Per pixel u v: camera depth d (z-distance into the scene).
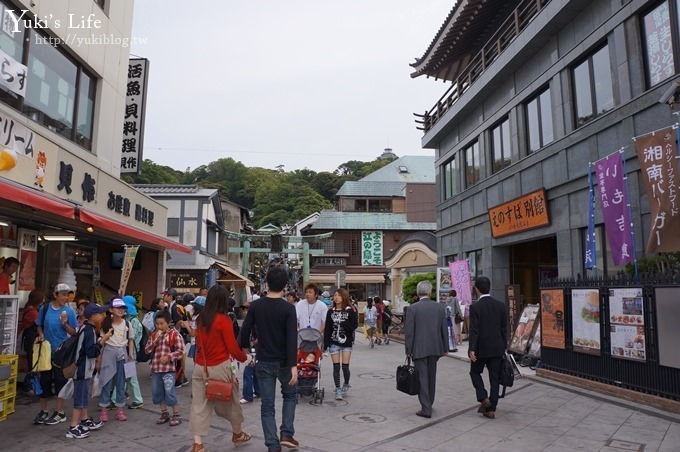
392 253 31.66
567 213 12.33
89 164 9.73
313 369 8.12
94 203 9.98
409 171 44.19
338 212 39.62
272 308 5.45
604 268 10.98
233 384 5.54
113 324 7.06
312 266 38.41
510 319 13.10
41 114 9.30
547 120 13.61
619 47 10.43
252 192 61.28
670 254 8.56
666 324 7.27
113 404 7.75
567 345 9.57
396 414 7.36
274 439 5.23
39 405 7.86
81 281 12.45
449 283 18.17
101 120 11.48
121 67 12.55
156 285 14.38
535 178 13.78
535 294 16.64
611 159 9.61
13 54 8.46
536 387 9.28
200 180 60.72
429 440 6.02
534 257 16.88
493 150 16.94
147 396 8.72
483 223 17.19
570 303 9.55
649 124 9.57
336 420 7.01
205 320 5.46
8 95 8.27
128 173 13.22
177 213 26.36
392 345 18.91
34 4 8.84
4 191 5.95
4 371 6.18
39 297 7.83
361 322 31.94
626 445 5.74
